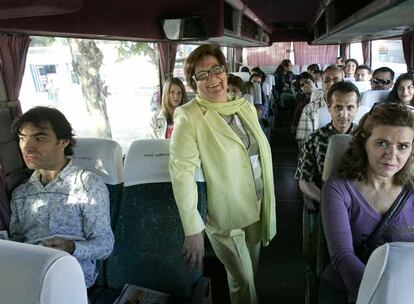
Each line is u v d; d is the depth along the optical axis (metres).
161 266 1.84
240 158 1.93
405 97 3.36
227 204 1.97
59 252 0.78
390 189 1.46
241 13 5.87
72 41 3.23
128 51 3.97
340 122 2.27
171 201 1.88
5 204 1.71
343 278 1.34
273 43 14.45
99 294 1.87
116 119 3.91
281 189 4.88
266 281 2.96
